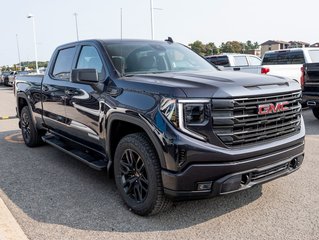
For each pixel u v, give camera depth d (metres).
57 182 4.92
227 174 3.26
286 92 3.65
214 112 3.23
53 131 5.95
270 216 3.69
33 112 6.57
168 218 3.71
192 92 3.23
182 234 3.39
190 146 3.17
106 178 5.04
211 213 3.80
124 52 4.55
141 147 3.55
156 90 3.44
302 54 12.03
